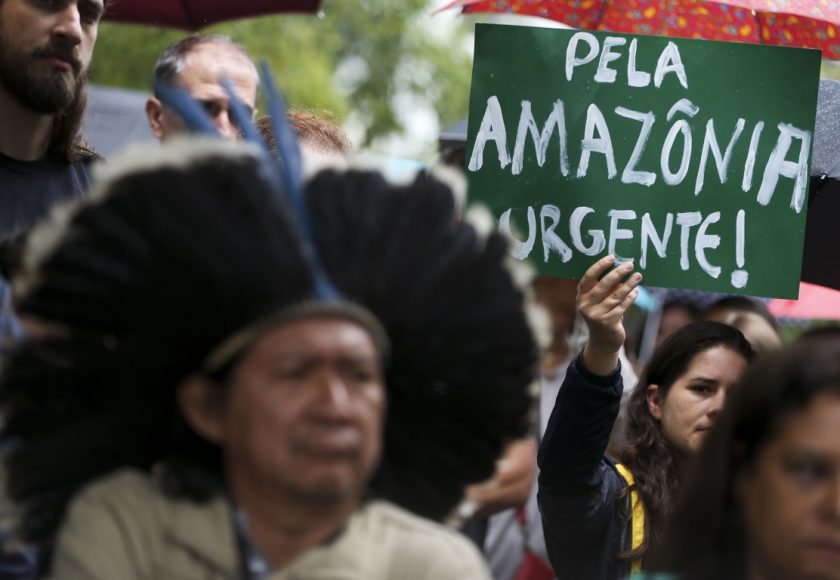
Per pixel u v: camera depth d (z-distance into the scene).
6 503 2.11
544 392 4.88
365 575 2.04
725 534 2.13
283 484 1.95
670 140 4.13
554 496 3.82
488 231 2.21
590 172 4.12
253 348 2.00
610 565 3.87
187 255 2.01
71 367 2.07
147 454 2.13
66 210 2.08
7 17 3.84
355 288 2.06
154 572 2.03
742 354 4.10
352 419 1.96
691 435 4.05
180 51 4.81
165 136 4.67
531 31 4.15
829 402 2.03
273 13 6.32
